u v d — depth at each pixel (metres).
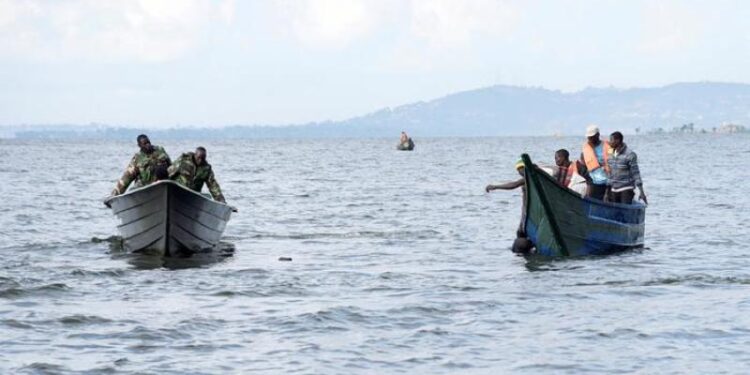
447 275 21.98
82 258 25.14
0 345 15.05
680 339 15.45
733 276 21.19
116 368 13.84
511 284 20.56
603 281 20.83
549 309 17.78
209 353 14.72
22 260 24.67
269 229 32.81
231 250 27.06
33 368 13.77
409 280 21.20
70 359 14.29
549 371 13.80
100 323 16.56
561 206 24.22
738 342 15.25
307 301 18.72
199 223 25.77
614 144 25.88
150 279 21.38
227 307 18.09
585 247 24.92
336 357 14.52
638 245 26.78
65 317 16.81
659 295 19.09
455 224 34.16
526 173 24.03
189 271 22.69
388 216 37.47
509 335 15.82
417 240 29.41
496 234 30.81
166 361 14.24
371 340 15.50
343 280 21.22
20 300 18.69
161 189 24.67
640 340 15.41
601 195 25.75
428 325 16.53
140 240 25.70
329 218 36.75
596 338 15.55
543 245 24.84
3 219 35.53
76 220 35.56
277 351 14.84
